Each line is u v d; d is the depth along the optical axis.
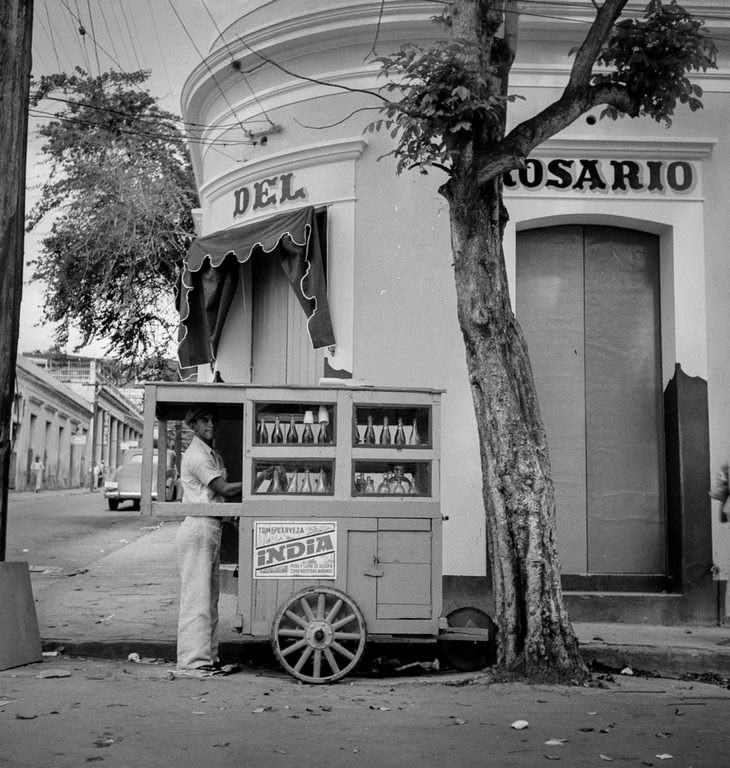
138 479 28.42
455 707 5.95
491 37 7.38
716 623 9.25
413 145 7.07
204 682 6.62
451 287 9.71
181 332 10.91
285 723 5.46
